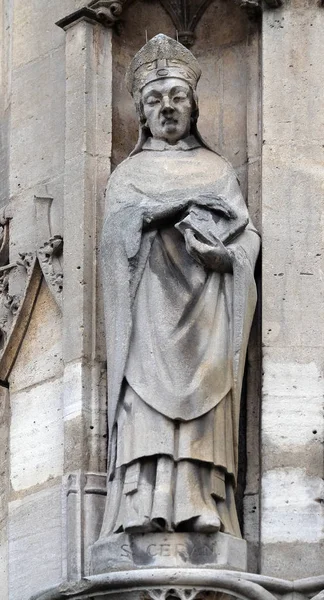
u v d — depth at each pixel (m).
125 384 9.66
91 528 9.80
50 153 10.65
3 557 10.29
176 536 9.46
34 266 10.40
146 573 9.30
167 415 9.52
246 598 9.35
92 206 10.30
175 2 10.76
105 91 10.52
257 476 9.85
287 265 9.98
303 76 10.27
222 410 9.61
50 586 9.63
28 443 10.28
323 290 9.95
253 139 10.32
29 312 10.43
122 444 9.58
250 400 9.95
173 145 10.16
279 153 10.16
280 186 10.10
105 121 10.46
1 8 11.33
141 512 9.45
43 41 10.87
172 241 9.84
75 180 10.36
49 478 10.12
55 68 10.76
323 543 9.62
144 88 10.15
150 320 9.71
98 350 10.09
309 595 9.45
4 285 10.59
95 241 10.25
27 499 10.18
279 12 10.37
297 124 10.20
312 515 9.66
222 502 9.57
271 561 9.60
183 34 10.71
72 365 10.08
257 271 10.00
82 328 10.10
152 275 9.80
